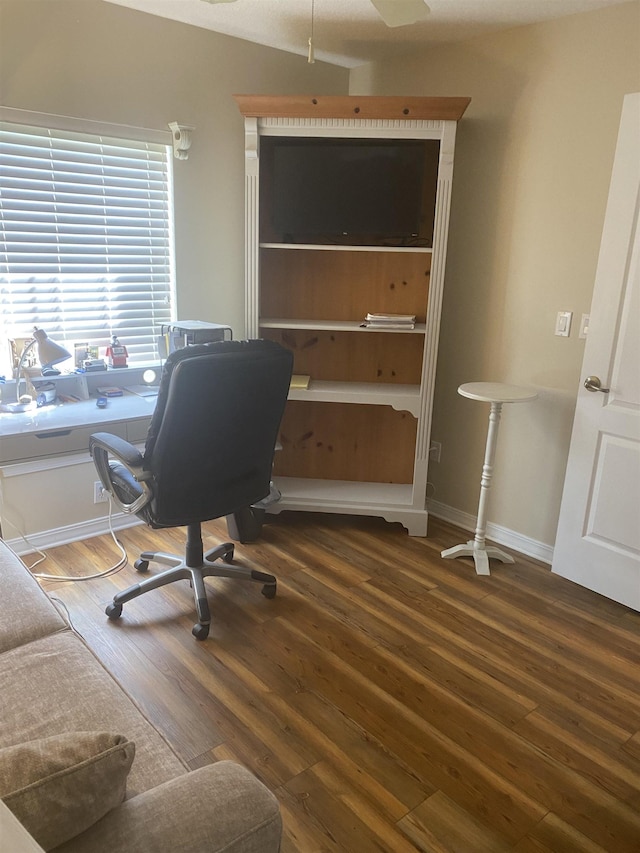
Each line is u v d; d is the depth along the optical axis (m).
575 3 2.45
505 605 2.61
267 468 2.43
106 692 1.35
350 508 3.25
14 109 2.54
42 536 2.89
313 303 3.38
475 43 2.94
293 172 3.05
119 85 2.80
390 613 2.52
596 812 1.64
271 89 3.31
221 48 3.08
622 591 2.61
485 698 2.05
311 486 3.47
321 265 3.33
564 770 1.78
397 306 3.33
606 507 2.63
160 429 2.02
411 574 2.84
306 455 3.59
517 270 2.93
